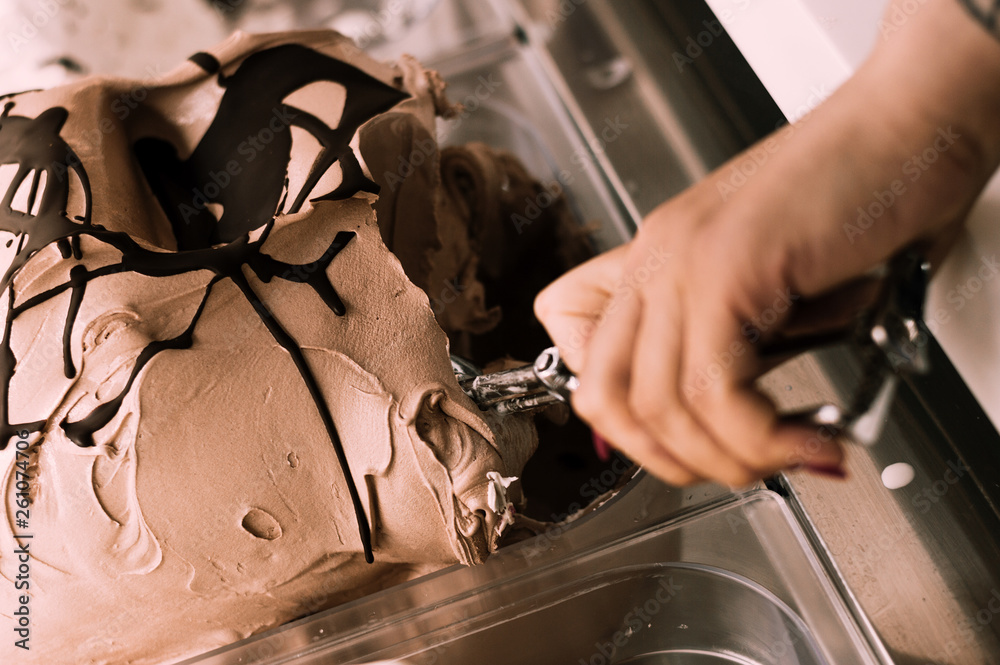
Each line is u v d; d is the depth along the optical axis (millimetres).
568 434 680
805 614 468
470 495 456
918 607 457
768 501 502
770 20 461
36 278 481
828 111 330
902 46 323
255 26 1192
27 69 1156
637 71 847
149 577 461
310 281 478
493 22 1098
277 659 487
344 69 632
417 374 465
